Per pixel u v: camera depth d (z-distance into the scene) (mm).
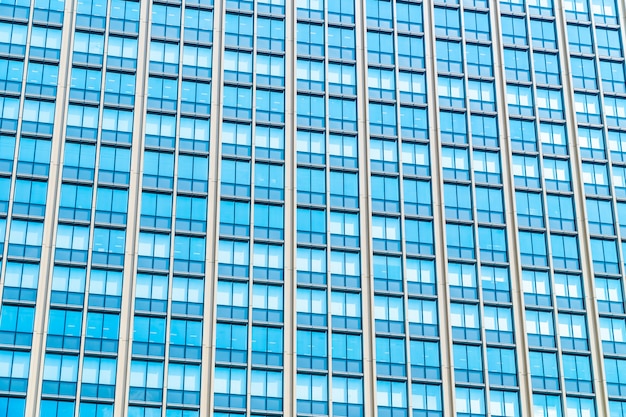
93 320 88812
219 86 100125
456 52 106875
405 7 107625
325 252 95562
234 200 95875
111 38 99938
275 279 93438
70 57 98250
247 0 104438
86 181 93688
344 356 91688
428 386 92188
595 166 104625
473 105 104750
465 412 91875
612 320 98312
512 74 106938
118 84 98312
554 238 100500
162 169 95688
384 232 97500
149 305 90250
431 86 104625
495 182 101750
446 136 102688
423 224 98625
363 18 106125
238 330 90938
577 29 110438
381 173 99688
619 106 107812
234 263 93375
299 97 101500
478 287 96938
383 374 91812
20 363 86250
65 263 90312
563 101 106812
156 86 99000
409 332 93812
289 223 95875
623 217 102688
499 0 109812
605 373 95688
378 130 101625
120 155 95500
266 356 90438
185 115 98312
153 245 92625
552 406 93625
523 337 95500
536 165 103500
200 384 88188
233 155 97562
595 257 100500
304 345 91500
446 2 108500
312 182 98125
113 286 90375
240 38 102812
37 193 92562
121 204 93562
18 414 84562
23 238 90688
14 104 95688
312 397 89688
